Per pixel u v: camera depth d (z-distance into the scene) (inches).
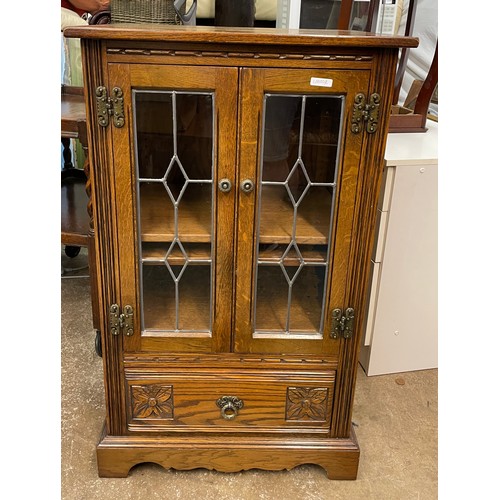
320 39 36.0
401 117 70.4
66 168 85.0
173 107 38.8
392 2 75.6
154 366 46.9
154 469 51.6
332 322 45.6
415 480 51.1
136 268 43.4
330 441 49.7
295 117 39.4
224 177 40.6
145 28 38.4
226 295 44.5
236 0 63.5
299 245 43.9
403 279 62.9
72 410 58.6
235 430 49.4
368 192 41.5
